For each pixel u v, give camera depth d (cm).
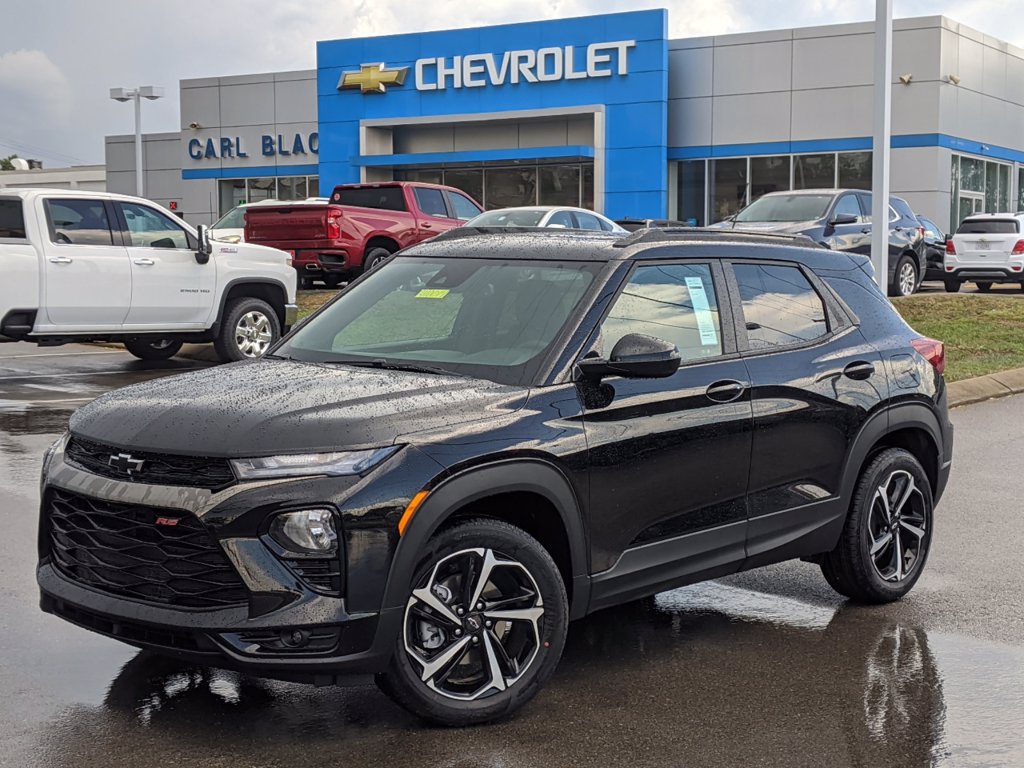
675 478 502
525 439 448
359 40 3753
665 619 584
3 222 1282
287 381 471
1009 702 475
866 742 435
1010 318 1850
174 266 1392
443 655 432
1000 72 3528
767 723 452
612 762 415
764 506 544
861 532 590
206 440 418
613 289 506
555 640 458
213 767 407
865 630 568
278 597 403
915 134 3216
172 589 419
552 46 3462
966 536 746
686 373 515
